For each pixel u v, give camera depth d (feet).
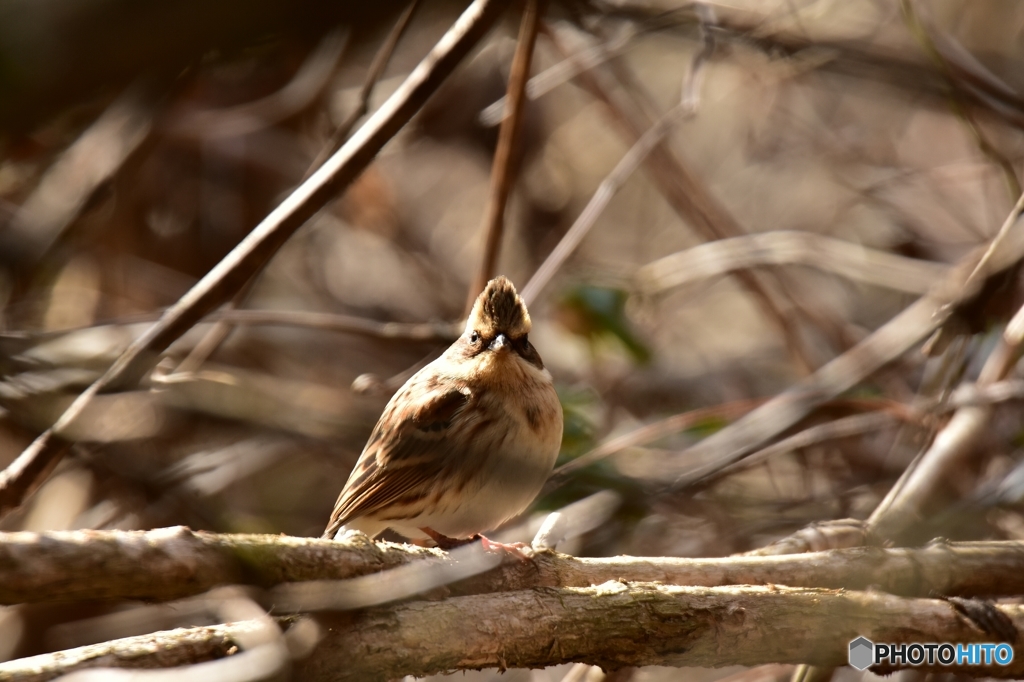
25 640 42.63
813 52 35.17
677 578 24.50
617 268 56.13
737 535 36.55
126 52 9.36
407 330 39.52
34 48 9.18
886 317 57.62
